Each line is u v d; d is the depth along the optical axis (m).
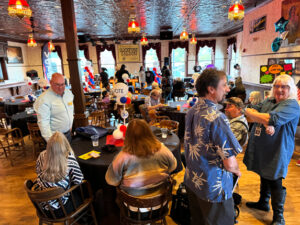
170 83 7.27
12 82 9.34
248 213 2.13
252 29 6.38
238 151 1.08
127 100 2.35
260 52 5.93
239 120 1.80
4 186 2.80
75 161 1.65
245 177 2.82
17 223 2.12
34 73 10.58
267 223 2.00
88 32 9.30
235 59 10.13
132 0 4.73
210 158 1.16
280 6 4.87
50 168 1.52
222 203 1.21
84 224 1.94
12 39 9.93
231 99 1.85
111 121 6.17
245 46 6.97
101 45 11.67
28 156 3.72
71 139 2.59
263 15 5.68
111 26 8.04
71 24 3.20
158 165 1.45
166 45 11.70
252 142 1.96
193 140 1.22
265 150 1.83
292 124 1.75
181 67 11.95
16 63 10.34
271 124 1.63
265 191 2.11
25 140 4.57
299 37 4.16
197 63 11.73
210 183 1.18
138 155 1.37
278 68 3.75
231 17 3.57
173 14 6.23
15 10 2.96
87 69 7.67
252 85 6.44
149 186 1.48
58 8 5.18
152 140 1.42
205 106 1.15
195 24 7.99
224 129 1.08
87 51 11.73
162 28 8.77
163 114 4.08
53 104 2.48
